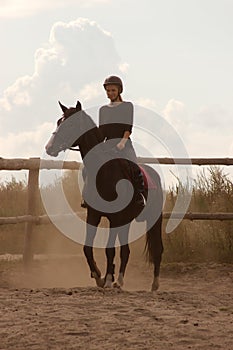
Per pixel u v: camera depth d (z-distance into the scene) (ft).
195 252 52.65
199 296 35.76
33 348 25.13
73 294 35.40
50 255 53.47
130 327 27.76
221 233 53.21
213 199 55.67
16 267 49.85
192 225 54.70
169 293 36.42
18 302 32.50
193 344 25.70
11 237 59.47
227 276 46.88
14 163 46.70
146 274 49.21
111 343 25.68
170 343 25.71
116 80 39.50
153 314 30.04
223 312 31.30
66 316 29.37
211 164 51.08
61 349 25.03
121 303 32.40
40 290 36.50
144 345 25.46
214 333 27.07
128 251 39.88
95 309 30.91
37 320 28.71
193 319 29.35
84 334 26.76
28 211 48.70
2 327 27.66
